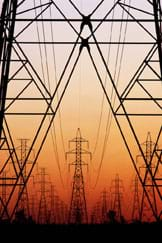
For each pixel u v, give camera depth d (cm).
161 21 3553
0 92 3594
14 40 3603
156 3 3559
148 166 3800
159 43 3569
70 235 5631
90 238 5281
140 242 4750
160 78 3612
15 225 5825
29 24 3569
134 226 6412
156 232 4666
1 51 3562
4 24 3534
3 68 3581
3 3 3531
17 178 3906
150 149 6394
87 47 3541
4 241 4794
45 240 4941
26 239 5019
